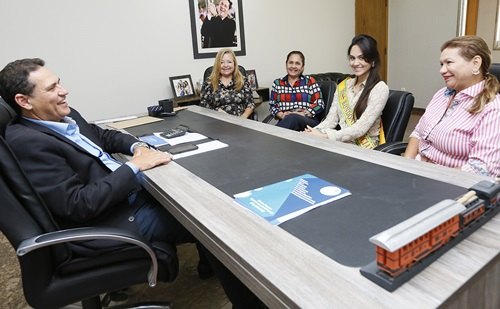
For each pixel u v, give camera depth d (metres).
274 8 4.35
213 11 3.92
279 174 1.15
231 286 1.22
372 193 0.95
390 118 2.00
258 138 1.63
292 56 3.17
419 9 5.10
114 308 1.47
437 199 0.88
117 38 3.47
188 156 1.42
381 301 0.55
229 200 0.97
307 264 0.66
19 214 0.97
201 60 3.97
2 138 0.96
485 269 0.62
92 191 1.14
